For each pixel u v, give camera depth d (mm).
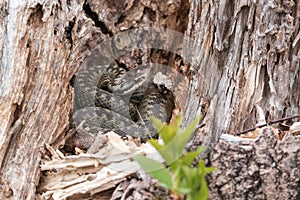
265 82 4617
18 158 4305
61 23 4965
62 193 4090
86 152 4445
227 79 4688
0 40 4711
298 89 4629
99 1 5641
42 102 4555
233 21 4680
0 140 4258
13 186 4180
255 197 3756
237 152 3814
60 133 4668
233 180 3768
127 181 3898
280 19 4562
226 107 4602
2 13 4828
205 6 4859
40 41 4719
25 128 4422
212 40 4809
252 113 4562
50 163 4285
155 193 3699
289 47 4586
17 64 4523
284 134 4160
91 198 4035
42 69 4637
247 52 4637
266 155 3801
